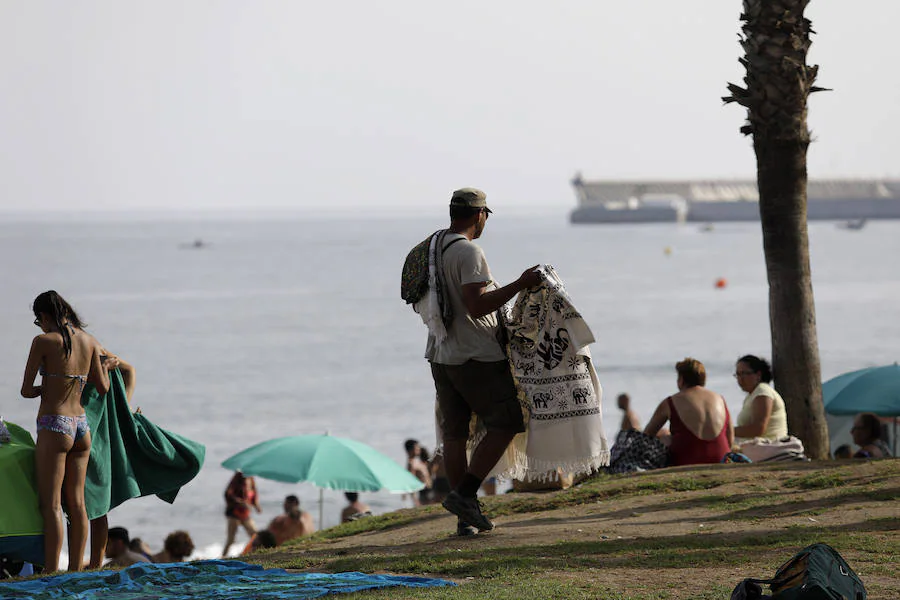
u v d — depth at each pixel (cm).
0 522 2644
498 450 2569
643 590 1964
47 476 2705
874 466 3212
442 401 2652
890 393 4769
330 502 8844
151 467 3011
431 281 2516
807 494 2941
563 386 2606
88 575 2241
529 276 2530
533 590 1969
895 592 1906
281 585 2066
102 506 2856
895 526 2497
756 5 4166
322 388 16162
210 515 8444
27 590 2117
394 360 19800
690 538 2452
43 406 2728
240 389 16162
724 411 3681
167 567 2231
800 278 4181
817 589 1647
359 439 11781
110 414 2922
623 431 3716
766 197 4206
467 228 2561
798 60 4138
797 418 4169
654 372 16762
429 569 2230
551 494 3250
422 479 7062
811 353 4181
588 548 2375
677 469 3453
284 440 5512
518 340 2583
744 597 1714
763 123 4175
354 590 2011
